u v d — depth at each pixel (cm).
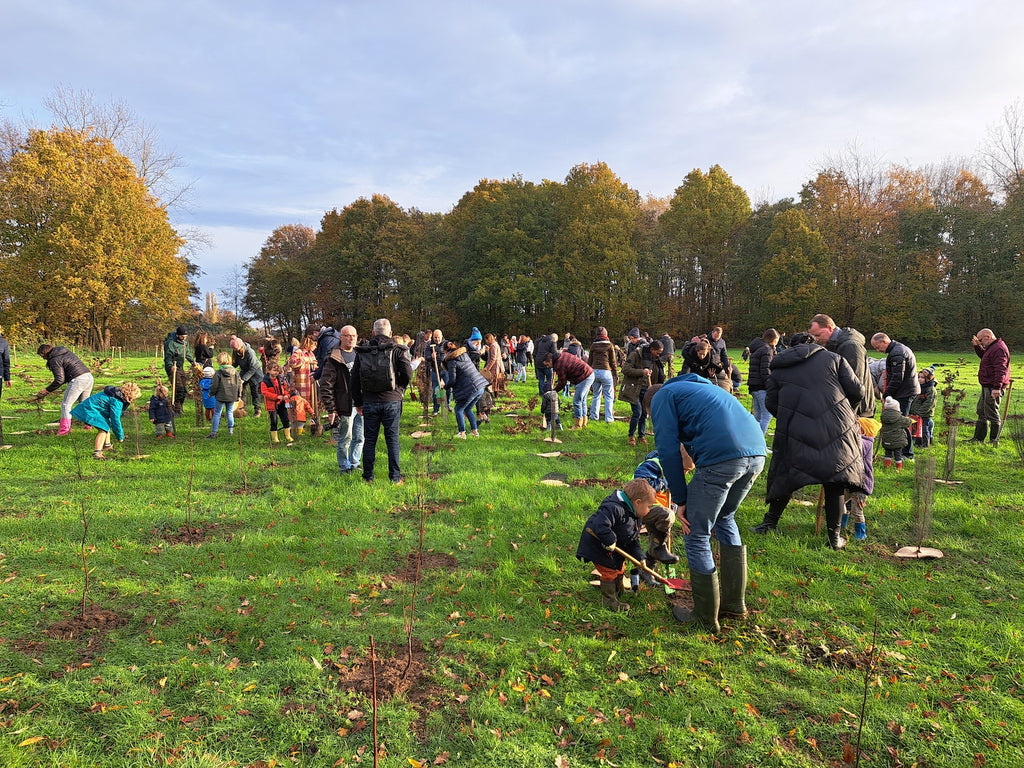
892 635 399
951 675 353
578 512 644
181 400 1248
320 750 290
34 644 372
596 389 1238
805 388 518
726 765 287
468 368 1054
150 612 420
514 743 298
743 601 416
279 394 980
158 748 290
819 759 290
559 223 5788
